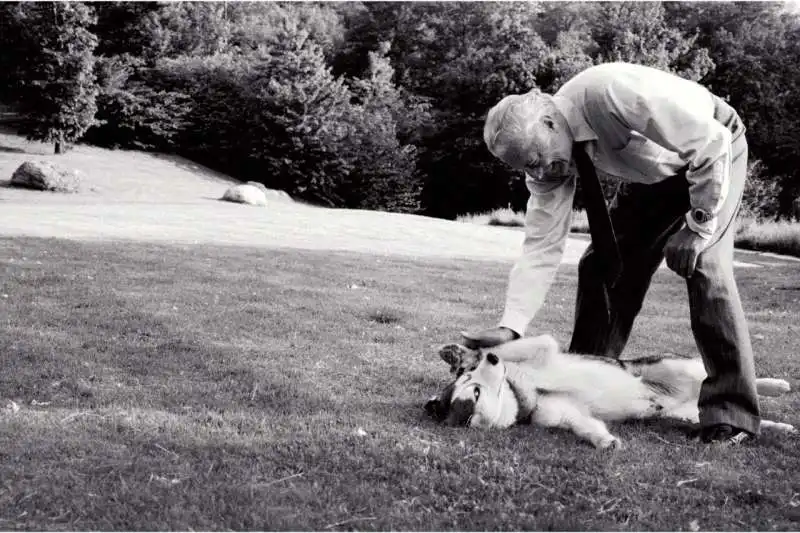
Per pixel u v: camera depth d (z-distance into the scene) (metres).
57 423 4.42
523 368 4.81
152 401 5.08
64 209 22.42
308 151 41.28
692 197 4.18
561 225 4.78
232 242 16.88
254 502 3.35
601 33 48.25
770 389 5.18
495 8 53.66
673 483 3.76
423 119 47.28
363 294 10.61
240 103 42.38
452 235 22.33
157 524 3.10
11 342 6.66
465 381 4.64
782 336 8.63
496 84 46.62
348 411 4.99
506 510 3.36
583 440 4.44
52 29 35.69
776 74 50.47
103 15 42.16
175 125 41.69
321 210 28.41
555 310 10.21
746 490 3.66
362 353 6.91
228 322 8.09
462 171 47.91
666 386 4.96
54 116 36.09
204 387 5.52
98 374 5.77
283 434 4.39
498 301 10.59
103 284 10.08
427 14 54.56
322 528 3.14
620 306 4.97
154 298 9.26
